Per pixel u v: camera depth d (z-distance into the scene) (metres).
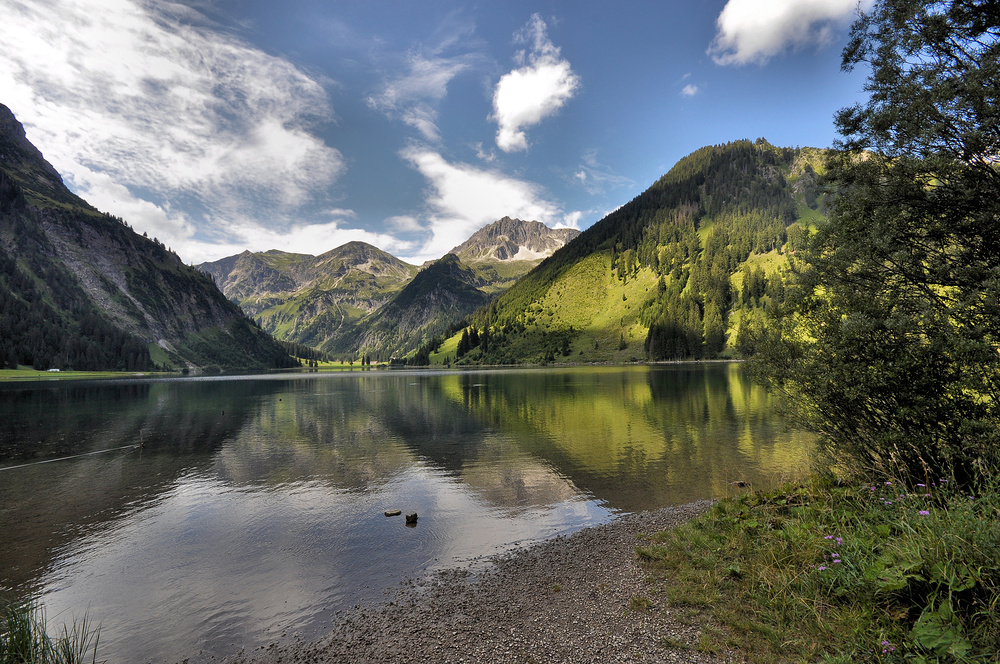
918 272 10.01
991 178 8.84
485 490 20.45
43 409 59.97
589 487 20.38
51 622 10.25
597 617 8.73
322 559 13.36
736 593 8.40
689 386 75.75
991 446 8.53
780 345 12.38
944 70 9.48
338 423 44.72
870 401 10.57
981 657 5.05
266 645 9.09
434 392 82.62
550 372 144.38
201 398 77.81
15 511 18.75
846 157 11.18
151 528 16.48
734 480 20.42
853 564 7.37
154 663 8.60
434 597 10.72
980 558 6.13
